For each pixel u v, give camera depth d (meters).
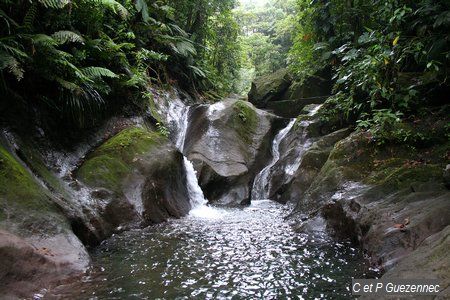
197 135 9.98
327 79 12.77
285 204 8.34
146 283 3.73
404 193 4.92
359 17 9.21
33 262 3.52
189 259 4.50
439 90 6.94
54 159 6.02
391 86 6.68
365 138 6.73
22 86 5.82
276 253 4.73
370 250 4.30
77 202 5.41
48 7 6.02
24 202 4.20
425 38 5.75
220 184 8.98
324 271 4.05
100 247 5.00
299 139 9.66
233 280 3.83
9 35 5.29
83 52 6.60
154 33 11.02
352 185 5.88
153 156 7.20
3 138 4.98
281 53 24.67
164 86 11.47
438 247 3.06
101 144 7.39
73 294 3.42
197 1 13.91
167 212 6.89
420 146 6.20
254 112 11.12
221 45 17.20
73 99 6.31
